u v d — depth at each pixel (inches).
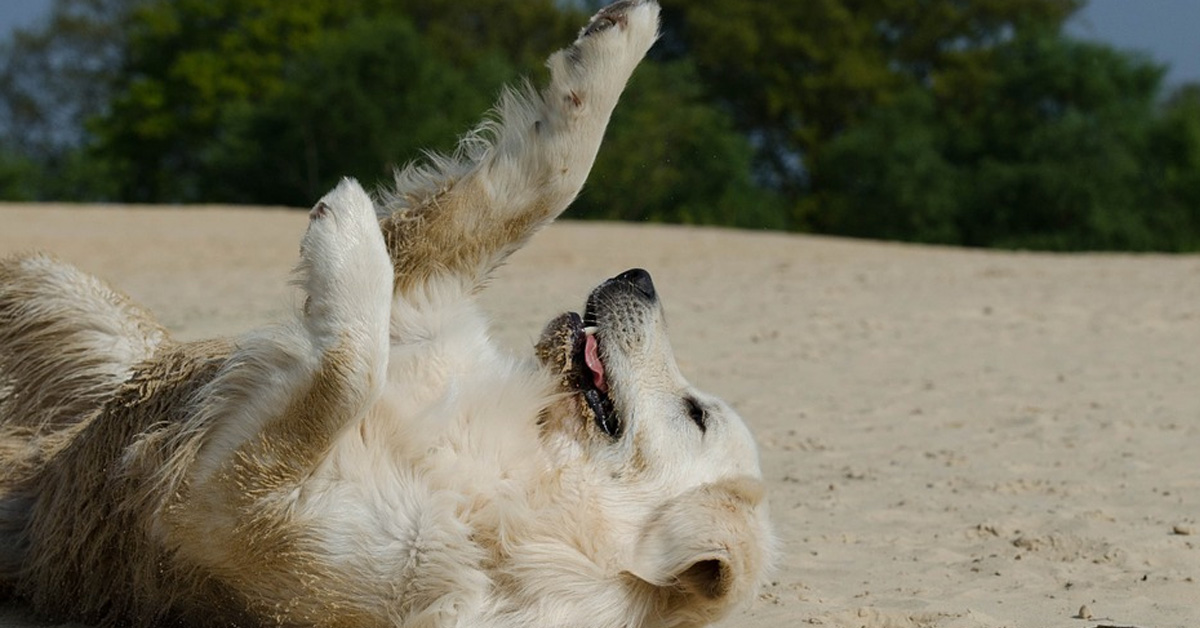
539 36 2768.2
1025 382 468.8
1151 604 238.2
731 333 566.9
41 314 257.4
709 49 2628.0
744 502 219.1
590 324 226.1
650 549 209.0
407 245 231.6
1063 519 291.7
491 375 216.2
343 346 189.9
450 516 197.9
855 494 316.5
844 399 433.1
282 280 745.0
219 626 212.4
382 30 2239.2
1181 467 344.2
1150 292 742.5
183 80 2498.8
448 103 2222.0
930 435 381.4
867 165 2402.8
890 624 227.0
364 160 2188.7
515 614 199.6
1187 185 2292.1
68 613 225.8
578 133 237.8
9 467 241.8
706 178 2299.5
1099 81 2335.1
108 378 254.4
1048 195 2258.9
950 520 294.5
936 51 2908.5
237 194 2308.1
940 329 592.4
